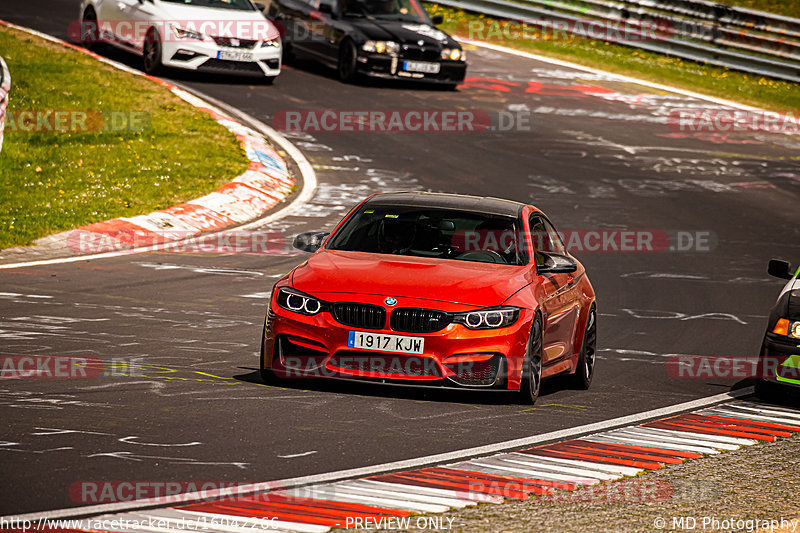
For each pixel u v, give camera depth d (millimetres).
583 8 114875
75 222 50531
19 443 21734
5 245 46250
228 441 22984
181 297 40312
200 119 71250
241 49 79000
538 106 87750
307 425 24750
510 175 68500
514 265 30375
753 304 47250
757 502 21219
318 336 27656
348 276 28453
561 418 27609
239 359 31688
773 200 69688
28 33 88188
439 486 20922
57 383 27000
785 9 127688
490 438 24891
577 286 33000
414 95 85812
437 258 30328
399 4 90562
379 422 25531
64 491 19141
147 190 57094
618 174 71812
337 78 87812
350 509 19156
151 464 21047
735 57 110562
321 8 88312
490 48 107188
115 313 36719
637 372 35000
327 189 62656
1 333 32375
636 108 91625
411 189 63344
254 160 65125
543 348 29578
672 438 26359
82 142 63969
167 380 28203
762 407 31062
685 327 42375
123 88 75062
